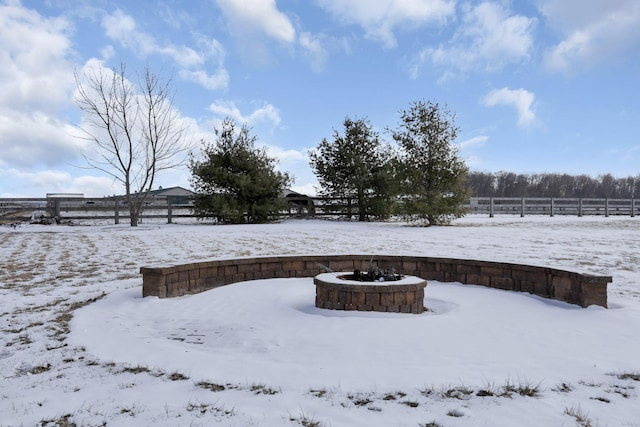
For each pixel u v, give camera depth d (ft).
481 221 76.95
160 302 18.16
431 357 11.53
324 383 9.75
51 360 11.62
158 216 78.02
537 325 14.58
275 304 17.76
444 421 8.02
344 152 81.82
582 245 39.86
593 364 10.99
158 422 7.92
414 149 66.59
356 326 14.33
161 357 11.57
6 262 30.78
